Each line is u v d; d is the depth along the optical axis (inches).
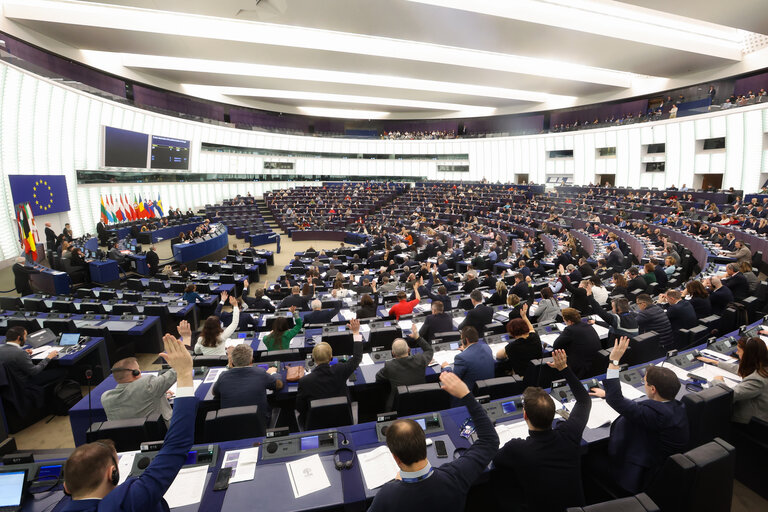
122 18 719.7
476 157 1584.6
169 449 73.8
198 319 385.1
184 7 630.5
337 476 112.5
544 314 265.1
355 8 661.9
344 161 1669.5
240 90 1316.4
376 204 1328.7
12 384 212.1
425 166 1673.2
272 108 1534.2
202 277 486.3
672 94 1101.7
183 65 1006.4
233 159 1375.5
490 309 245.6
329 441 125.4
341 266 623.2
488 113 1569.9
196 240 722.8
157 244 855.7
